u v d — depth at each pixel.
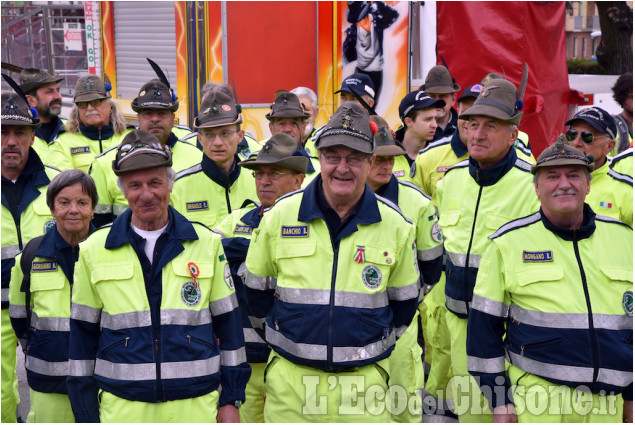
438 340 5.66
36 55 16.84
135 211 3.50
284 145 4.41
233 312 3.69
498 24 9.24
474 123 4.75
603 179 5.03
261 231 3.78
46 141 7.57
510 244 3.65
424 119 6.24
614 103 11.35
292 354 3.62
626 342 3.53
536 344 3.54
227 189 5.36
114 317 3.46
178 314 3.49
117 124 7.26
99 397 3.53
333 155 3.51
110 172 5.80
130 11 11.25
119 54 11.58
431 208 4.70
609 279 3.53
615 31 11.79
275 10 9.59
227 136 5.18
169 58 10.64
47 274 4.15
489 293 3.69
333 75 9.69
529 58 9.33
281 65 9.70
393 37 9.39
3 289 5.02
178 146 6.05
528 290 3.57
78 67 16.83
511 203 4.83
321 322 3.56
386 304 3.70
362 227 3.64
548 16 9.46
